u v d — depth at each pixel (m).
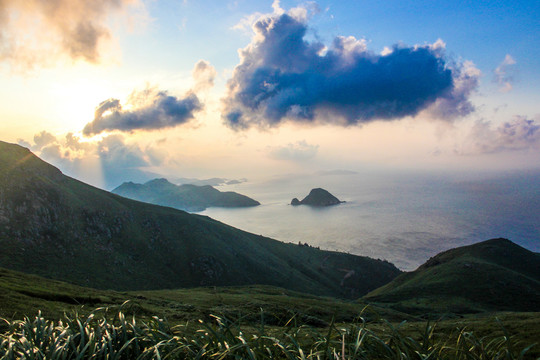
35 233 152.75
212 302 52.25
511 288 126.75
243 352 4.55
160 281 177.75
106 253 172.88
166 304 46.06
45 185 179.38
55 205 173.62
